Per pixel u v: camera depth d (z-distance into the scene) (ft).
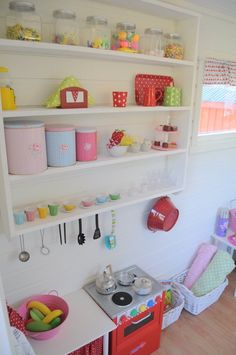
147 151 5.76
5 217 4.26
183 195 7.69
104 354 5.59
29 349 4.01
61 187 5.32
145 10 5.22
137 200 5.75
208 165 8.04
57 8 4.44
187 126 6.02
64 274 5.89
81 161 4.79
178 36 5.58
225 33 7.05
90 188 5.72
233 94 8.07
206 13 6.43
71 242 5.77
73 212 5.04
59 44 3.97
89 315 5.50
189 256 8.63
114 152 5.16
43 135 4.16
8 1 3.99
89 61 5.01
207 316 7.55
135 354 6.14
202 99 7.37
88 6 4.74
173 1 5.75
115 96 4.83
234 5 6.31
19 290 5.38
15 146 3.94
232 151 8.60
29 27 3.82
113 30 5.10
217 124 7.98
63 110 4.17
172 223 6.72
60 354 4.69
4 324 2.92
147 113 6.10
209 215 8.73
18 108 4.19
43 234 5.35
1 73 3.90
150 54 5.21
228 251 9.55
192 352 6.48
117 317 5.47
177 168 6.50
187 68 5.78
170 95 5.68
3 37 4.06
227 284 8.30
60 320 5.19
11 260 5.11
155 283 6.36
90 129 4.74
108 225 6.26
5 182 3.90
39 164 4.13
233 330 7.12
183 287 7.51
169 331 7.06
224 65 7.36
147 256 7.38
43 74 4.58
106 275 6.15
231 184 9.07
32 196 5.02
